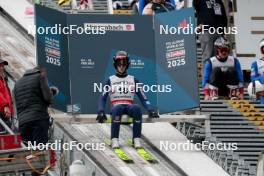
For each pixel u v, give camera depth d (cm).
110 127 4225
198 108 4238
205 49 4578
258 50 4938
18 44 4938
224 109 4316
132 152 4016
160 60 4247
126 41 4247
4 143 3284
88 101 4194
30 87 3744
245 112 4312
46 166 3316
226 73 4325
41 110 3741
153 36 4259
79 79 4197
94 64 4216
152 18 4259
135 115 4038
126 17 4253
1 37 5009
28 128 3734
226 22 4609
